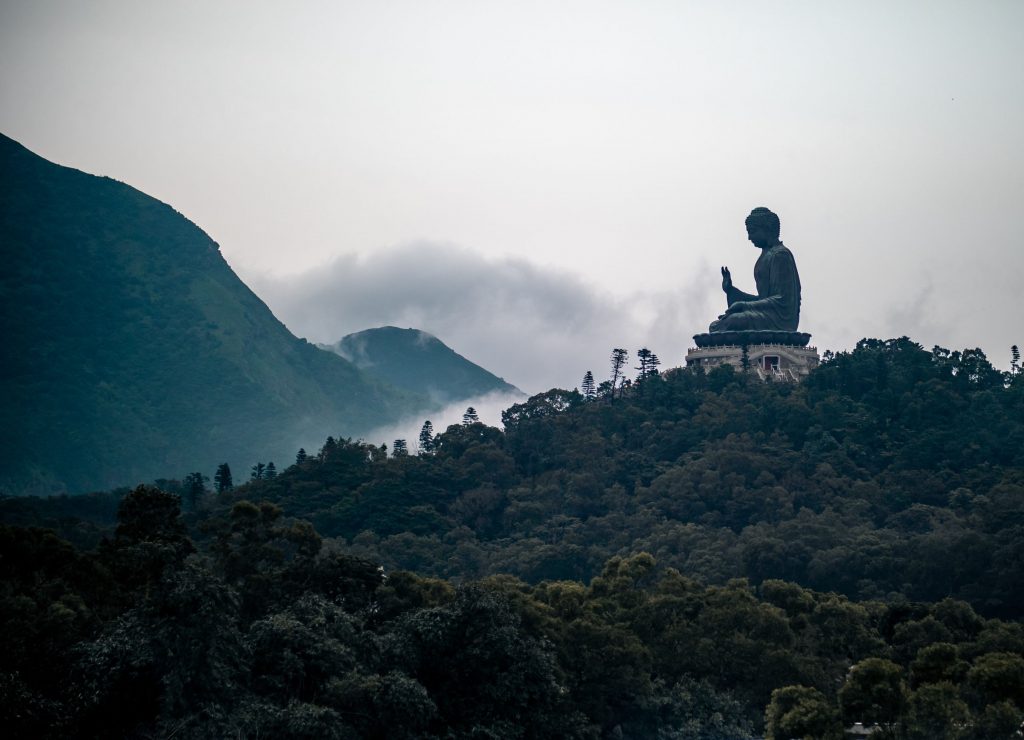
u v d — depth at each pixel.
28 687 177.88
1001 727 188.62
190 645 177.25
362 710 186.25
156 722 177.12
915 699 194.38
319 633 195.38
